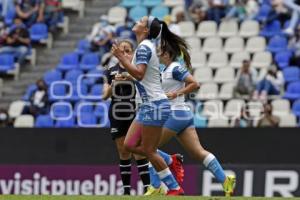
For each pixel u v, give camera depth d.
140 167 35.84
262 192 43.28
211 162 31.95
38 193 46.47
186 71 32.31
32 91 53.59
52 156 46.41
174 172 34.62
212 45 55.56
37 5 60.22
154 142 30.11
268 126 44.25
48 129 46.53
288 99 50.06
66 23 60.59
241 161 43.84
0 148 47.25
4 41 58.94
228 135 44.06
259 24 56.28
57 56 58.53
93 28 58.72
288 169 43.00
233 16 56.72
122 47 34.50
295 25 54.91
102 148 45.59
